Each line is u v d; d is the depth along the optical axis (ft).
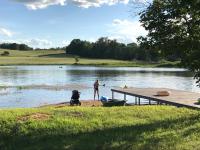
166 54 52.08
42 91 160.66
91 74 290.35
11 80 223.92
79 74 289.74
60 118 47.47
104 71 339.77
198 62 49.83
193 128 42.29
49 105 111.34
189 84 197.47
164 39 51.44
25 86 182.80
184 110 56.08
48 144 37.91
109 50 615.98
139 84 199.21
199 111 55.83
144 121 47.91
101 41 634.43
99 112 51.98
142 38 52.75
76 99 102.22
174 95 96.58
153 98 92.48
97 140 38.14
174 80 228.63
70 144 37.24
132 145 35.78
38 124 44.57
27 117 47.83
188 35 50.65
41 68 396.37
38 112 51.01
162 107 57.98
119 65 476.13
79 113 51.01
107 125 45.52
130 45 592.19
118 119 48.52
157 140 37.45
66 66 459.32
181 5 48.39
